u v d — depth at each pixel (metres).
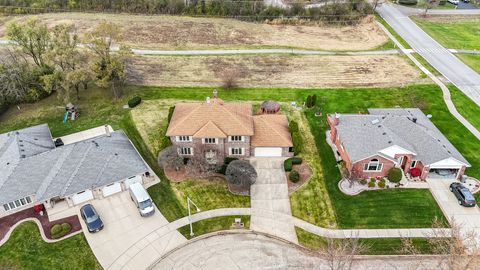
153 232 41.78
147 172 48.53
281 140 51.28
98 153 47.56
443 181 48.03
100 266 38.22
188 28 94.94
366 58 80.69
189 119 49.69
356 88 69.19
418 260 38.97
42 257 38.97
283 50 84.38
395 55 81.75
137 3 103.38
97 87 69.19
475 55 81.25
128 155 48.62
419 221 42.97
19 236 41.03
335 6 100.62
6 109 63.84
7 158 47.22
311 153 53.09
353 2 101.50
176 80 72.06
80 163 46.25
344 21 99.19
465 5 111.81
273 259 39.12
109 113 61.81
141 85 70.25
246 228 42.34
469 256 34.25
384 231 41.97
